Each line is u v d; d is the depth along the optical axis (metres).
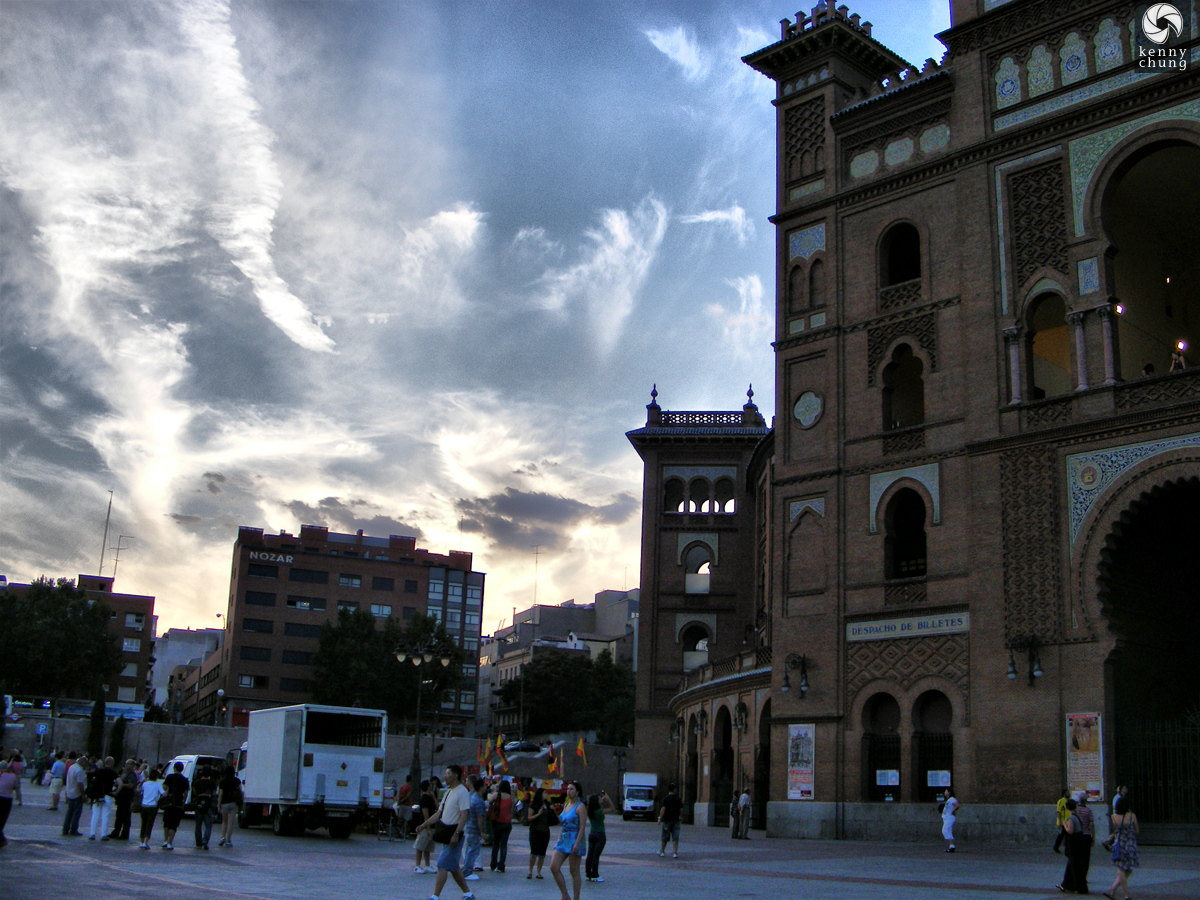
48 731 83.81
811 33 44.84
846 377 41.50
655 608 72.88
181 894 17.64
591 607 176.00
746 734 51.19
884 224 41.56
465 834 22.78
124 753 83.38
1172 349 41.09
